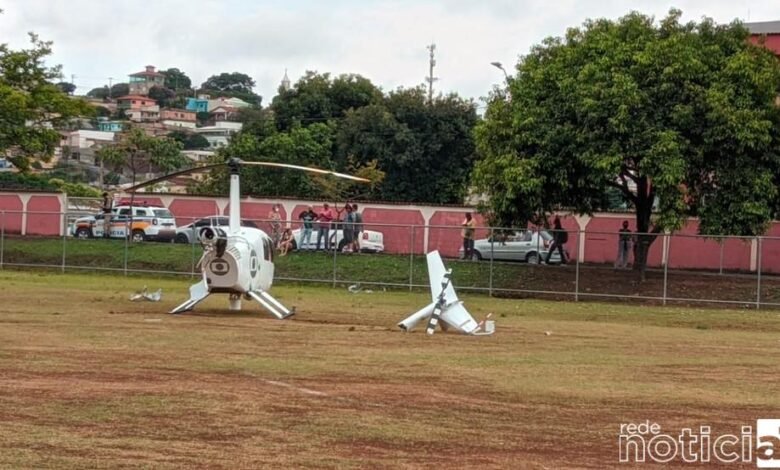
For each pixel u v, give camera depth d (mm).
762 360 16094
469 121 66438
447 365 14219
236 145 65312
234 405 10492
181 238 45250
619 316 26391
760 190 32344
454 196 66250
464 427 9789
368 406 10703
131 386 11484
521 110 33812
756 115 32125
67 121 50406
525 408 10883
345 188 59062
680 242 38812
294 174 63125
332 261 36062
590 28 35594
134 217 43438
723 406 11281
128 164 89750
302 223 37125
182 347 15445
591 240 38094
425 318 20031
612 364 14992
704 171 33344
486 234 41188
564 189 33625
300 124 70438
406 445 8969
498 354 15914
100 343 15586
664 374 13984
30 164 50750
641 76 32781
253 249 22359
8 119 46969
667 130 31875
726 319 26156
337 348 16078
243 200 48625
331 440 9055
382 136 65750
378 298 29719
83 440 8750
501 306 28469
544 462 8539
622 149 32344
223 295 27438
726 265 38656
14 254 38625
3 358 13500
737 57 32906
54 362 13242
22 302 23516
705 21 35125
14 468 7766
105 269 36781
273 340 17016
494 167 33969
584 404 11219
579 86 32688
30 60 48344
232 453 8445
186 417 9820
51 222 47312
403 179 66438
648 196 35438
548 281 33438
